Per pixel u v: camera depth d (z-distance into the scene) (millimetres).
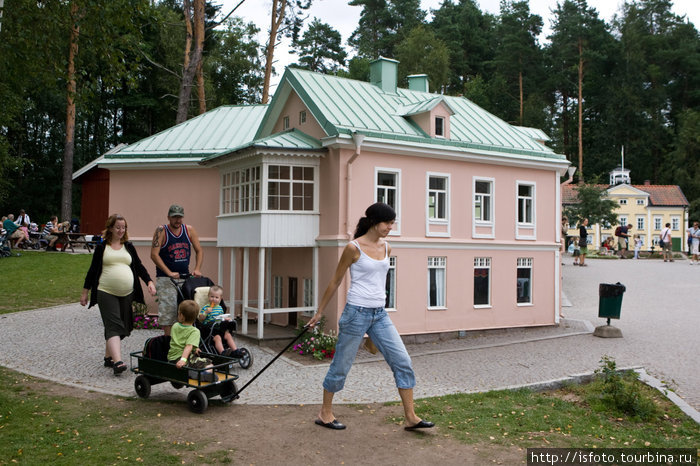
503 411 7387
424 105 15656
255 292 16625
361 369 10516
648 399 8195
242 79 43156
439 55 51688
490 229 16203
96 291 9109
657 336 14180
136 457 5371
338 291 13414
